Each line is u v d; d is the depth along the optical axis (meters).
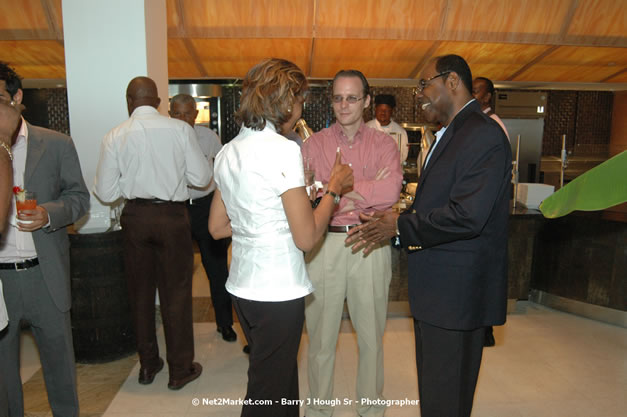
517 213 3.44
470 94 1.54
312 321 2.01
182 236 2.33
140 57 3.10
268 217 1.34
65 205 1.80
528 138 6.44
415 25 4.81
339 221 1.93
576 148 4.32
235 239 1.43
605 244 3.33
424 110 1.60
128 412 2.21
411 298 1.57
